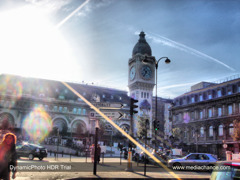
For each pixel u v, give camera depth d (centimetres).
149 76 11650
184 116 7412
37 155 2570
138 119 7594
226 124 5919
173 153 4128
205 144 6400
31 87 9244
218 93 6325
